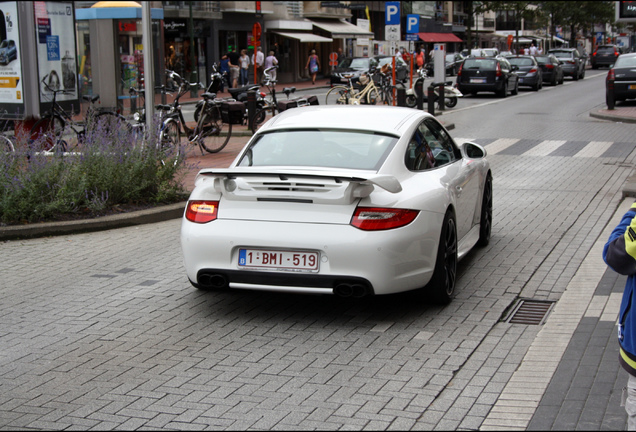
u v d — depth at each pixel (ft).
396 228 17.74
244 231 18.13
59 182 30.96
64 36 51.42
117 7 67.41
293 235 17.75
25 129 48.78
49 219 30.01
